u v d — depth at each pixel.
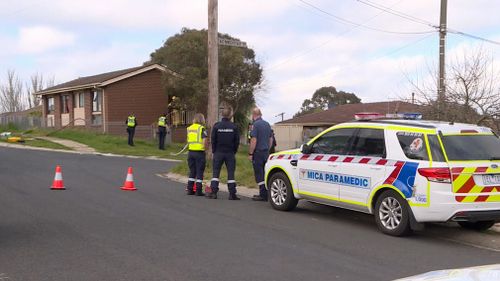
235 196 10.95
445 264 6.19
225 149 10.95
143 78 33.00
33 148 25.34
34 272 5.47
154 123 32.22
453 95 12.25
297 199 9.57
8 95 70.69
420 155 7.40
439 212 7.11
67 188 11.78
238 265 5.87
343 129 8.80
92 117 33.16
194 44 31.91
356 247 6.94
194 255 6.26
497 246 7.31
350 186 8.30
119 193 11.24
